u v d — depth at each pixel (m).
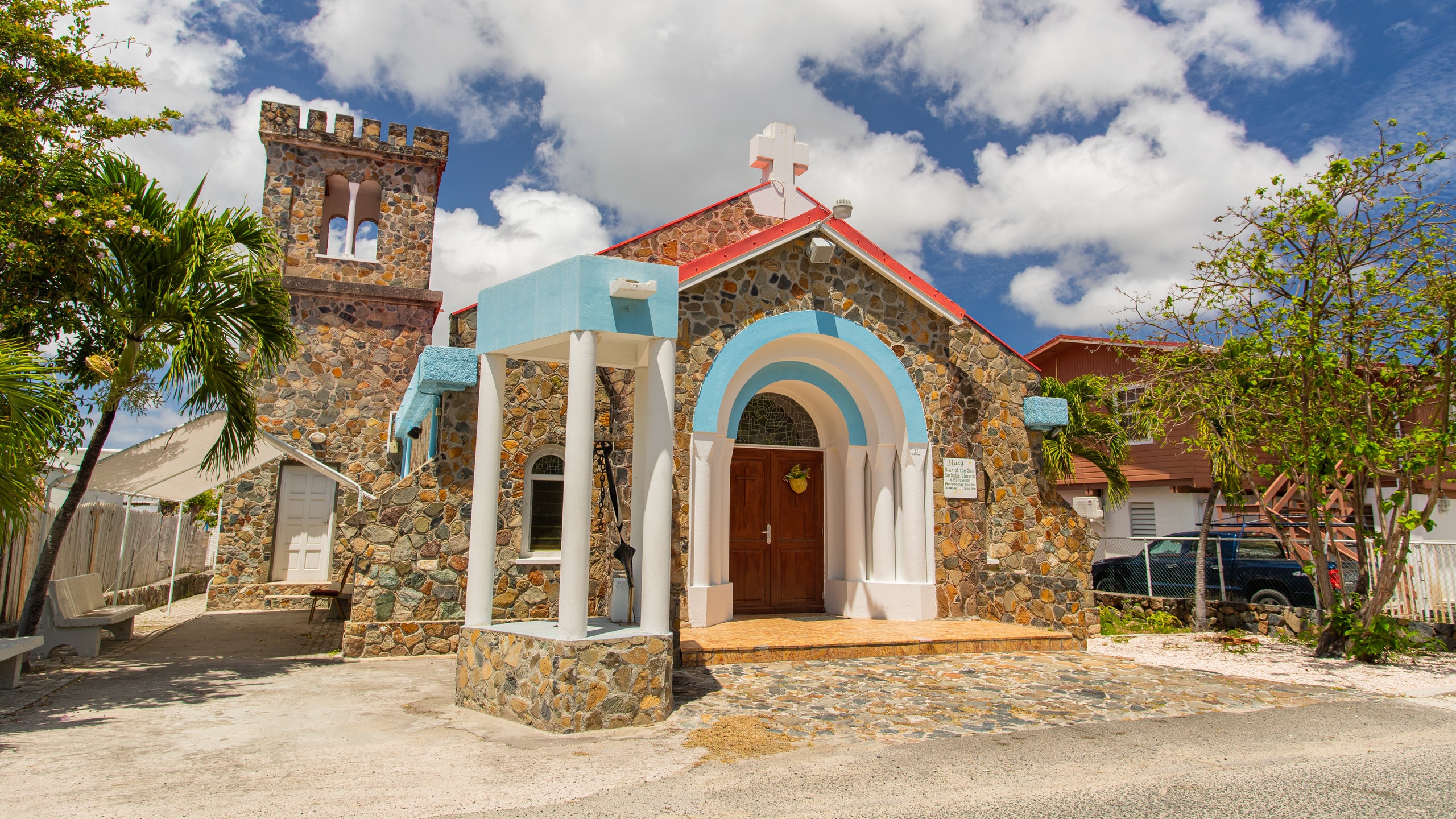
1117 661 10.93
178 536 16.47
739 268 12.58
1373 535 11.79
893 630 11.86
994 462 13.66
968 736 7.20
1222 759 6.59
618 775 6.03
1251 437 12.91
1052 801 5.54
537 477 12.83
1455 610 12.93
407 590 11.51
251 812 5.10
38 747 6.54
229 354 10.00
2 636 10.29
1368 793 5.77
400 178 18.69
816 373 13.50
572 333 7.86
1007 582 12.80
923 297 13.48
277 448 12.20
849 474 13.50
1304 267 11.25
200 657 11.21
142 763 6.11
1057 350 24.97
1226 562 16.42
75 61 8.83
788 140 15.58
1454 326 10.73
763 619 12.85
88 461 10.09
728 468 12.72
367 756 6.42
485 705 7.97
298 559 18.19
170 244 9.41
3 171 8.16
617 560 9.52
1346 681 10.14
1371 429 11.70
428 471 11.86
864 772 6.14
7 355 7.40
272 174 17.89
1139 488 23.88
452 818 5.08
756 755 6.57
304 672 10.12
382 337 17.94
